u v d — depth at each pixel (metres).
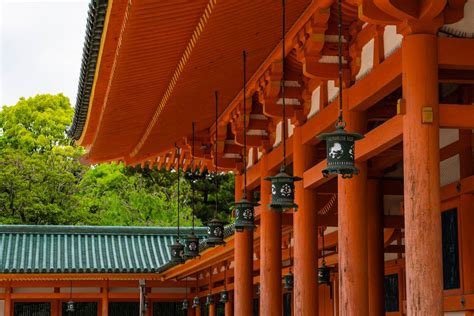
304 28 11.98
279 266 17.03
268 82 14.23
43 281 35.28
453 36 9.61
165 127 18.33
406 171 9.10
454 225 14.11
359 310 11.39
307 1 11.43
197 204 51.50
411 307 8.88
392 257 19.56
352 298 11.41
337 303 24.05
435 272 8.81
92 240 36.72
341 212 11.68
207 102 16.53
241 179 19.53
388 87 10.52
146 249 36.56
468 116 9.09
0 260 34.09
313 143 14.28
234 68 14.10
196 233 38.12
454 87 13.92
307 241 14.10
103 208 51.50
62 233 36.88
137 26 11.25
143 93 15.39
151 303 37.28
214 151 19.09
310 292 13.99
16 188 50.25
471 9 9.57
